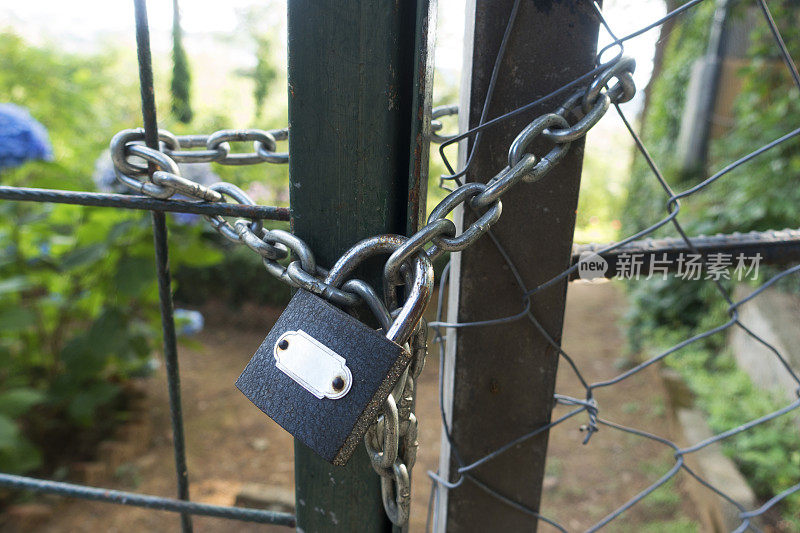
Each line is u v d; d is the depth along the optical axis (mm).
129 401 3834
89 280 3400
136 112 7078
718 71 6195
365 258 669
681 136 6551
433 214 626
